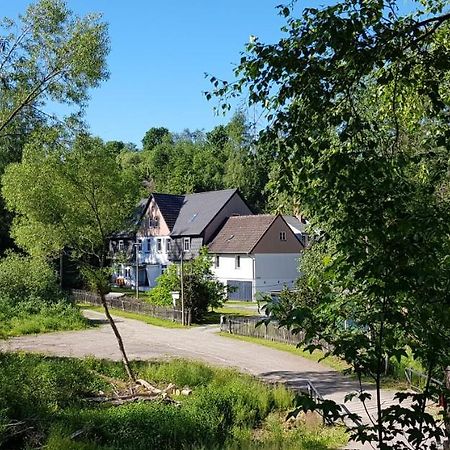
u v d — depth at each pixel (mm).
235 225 54562
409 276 4250
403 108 7586
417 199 4703
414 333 4383
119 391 17266
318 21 5125
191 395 16312
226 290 40031
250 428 14227
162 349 26094
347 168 4613
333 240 5016
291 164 5289
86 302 46312
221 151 87812
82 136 19141
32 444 11789
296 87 5223
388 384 16391
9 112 19297
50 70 19344
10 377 14562
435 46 6277
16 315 34312
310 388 16125
